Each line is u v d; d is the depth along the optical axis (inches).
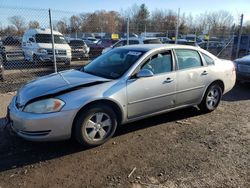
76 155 147.8
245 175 129.3
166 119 205.9
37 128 139.4
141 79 168.1
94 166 136.9
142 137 172.6
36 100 141.9
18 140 164.4
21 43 464.8
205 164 139.3
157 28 959.6
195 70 199.2
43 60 462.6
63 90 147.7
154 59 178.4
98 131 155.3
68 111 141.6
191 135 177.2
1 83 349.1
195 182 123.2
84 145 152.2
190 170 133.2
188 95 198.2
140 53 177.3
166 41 717.3
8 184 121.5
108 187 119.6
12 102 160.9
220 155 149.6
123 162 140.9
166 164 138.9
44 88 153.4
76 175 128.8
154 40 549.0
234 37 631.2
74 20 571.2
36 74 418.6
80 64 524.7
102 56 201.6
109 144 161.3
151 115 181.2
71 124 144.6
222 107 243.8
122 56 184.2
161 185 120.9
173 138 172.1
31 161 141.3
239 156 148.7
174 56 189.0
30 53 467.2
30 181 123.9
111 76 167.0
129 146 159.5
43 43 486.9
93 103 150.7
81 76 171.8
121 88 159.5
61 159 143.6
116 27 1467.8
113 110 160.7
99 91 151.7
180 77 188.9
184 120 205.2
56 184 121.7
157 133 179.3
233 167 136.6
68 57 488.4
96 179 125.6
